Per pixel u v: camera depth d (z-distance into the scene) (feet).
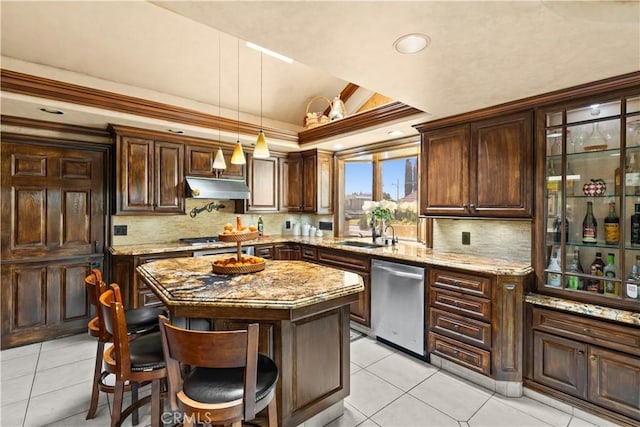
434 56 5.73
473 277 8.17
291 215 17.39
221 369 4.92
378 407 7.16
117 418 5.61
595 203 7.34
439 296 8.91
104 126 11.12
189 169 12.93
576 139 7.45
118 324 5.01
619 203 6.89
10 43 8.68
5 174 10.09
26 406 7.09
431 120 9.87
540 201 7.80
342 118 12.35
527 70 6.28
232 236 7.11
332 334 6.55
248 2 4.22
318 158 15.01
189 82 11.85
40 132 10.59
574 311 6.84
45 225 10.75
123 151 11.33
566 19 4.53
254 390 3.98
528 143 7.98
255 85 12.98
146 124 10.98
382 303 10.46
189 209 14.02
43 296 10.69
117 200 11.23
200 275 6.97
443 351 8.80
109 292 5.88
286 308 5.13
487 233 9.64
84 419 6.67
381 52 5.60
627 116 6.61
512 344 7.63
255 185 14.94
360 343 10.57
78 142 11.25
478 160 8.93
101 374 6.62
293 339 5.86
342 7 4.33
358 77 6.64
